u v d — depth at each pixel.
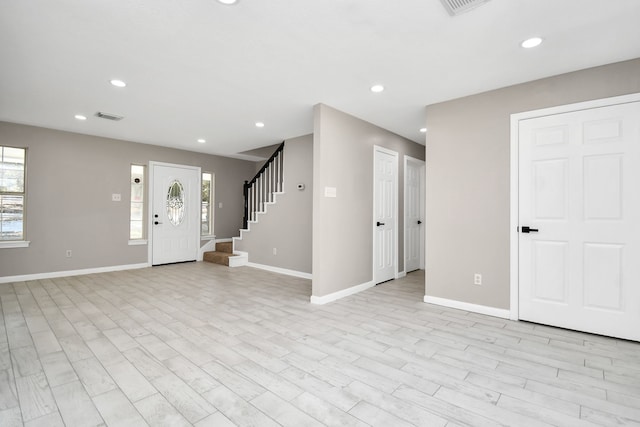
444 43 2.40
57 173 5.03
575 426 1.60
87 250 5.33
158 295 4.02
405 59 2.65
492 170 3.27
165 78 3.06
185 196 6.58
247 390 1.89
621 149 2.66
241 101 3.68
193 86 3.25
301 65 2.78
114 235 5.62
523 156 3.10
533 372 2.12
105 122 4.58
